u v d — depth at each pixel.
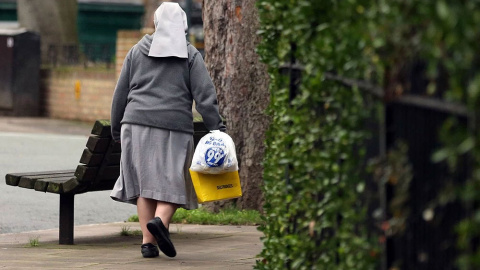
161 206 17.30
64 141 47.28
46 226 23.67
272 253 11.63
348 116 8.32
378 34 6.94
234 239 20.72
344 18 7.86
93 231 22.45
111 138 18.91
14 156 39.84
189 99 17.70
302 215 10.45
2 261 17.16
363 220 8.42
